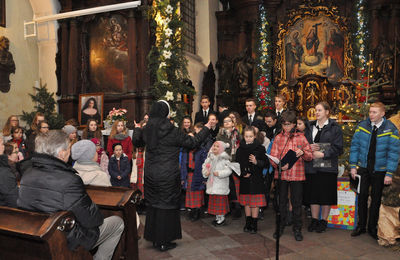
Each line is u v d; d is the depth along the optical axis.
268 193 5.22
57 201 2.23
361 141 4.46
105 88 9.41
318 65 13.77
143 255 3.78
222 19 14.30
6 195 2.81
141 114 8.75
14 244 2.34
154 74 8.52
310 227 4.70
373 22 12.88
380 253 3.84
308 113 13.60
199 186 5.11
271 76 14.29
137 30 9.01
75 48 9.45
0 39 8.46
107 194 3.20
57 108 9.66
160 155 3.87
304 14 13.81
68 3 9.48
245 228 4.66
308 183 4.63
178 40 8.59
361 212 4.46
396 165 4.09
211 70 13.16
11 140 6.30
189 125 6.16
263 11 13.89
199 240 4.30
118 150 5.35
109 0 9.34
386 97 11.95
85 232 2.35
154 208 3.93
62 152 2.38
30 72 9.49
